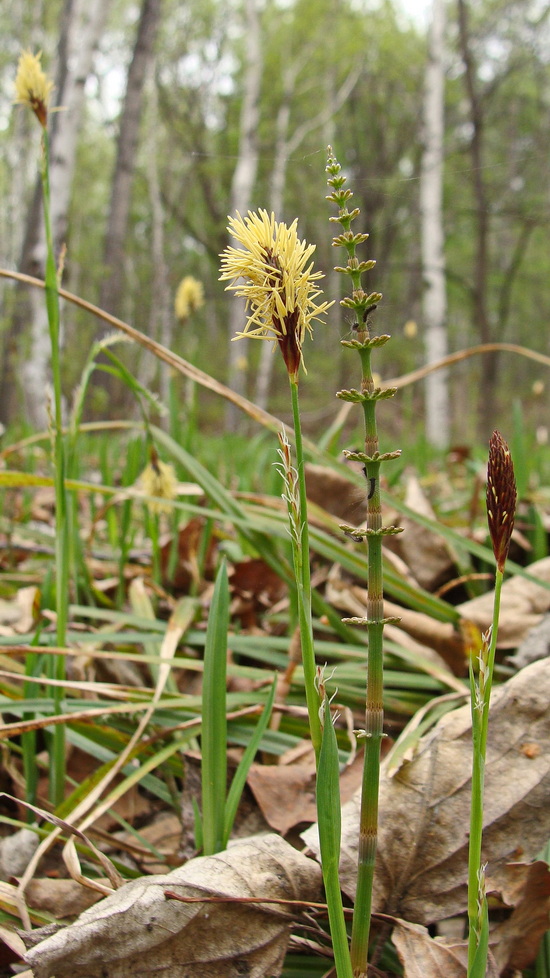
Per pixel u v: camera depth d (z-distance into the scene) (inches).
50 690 13.3
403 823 9.2
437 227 137.3
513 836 9.0
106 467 25.3
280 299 6.6
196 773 11.5
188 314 20.6
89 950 7.9
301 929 9.2
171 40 243.6
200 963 8.2
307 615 7.2
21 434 39.0
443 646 15.7
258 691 14.4
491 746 9.5
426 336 142.5
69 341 108.0
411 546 20.7
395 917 8.9
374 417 6.6
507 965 8.8
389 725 14.3
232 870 8.6
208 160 217.8
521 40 159.5
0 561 23.8
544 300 286.2
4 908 9.4
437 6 137.9
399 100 236.8
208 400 219.9
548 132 179.0
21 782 12.0
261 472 31.7
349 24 219.8
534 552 19.9
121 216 145.3
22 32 215.0
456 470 45.5
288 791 11.2
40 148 11.2
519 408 23.5
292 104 252.8
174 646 14.4
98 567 22.1
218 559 21.2
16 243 232.8
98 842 11.6
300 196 222.8
